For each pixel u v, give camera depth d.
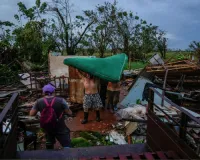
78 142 5.47
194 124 5.34
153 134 3.76
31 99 8.95
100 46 25.42
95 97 6.95
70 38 24.91
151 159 2.95
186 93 9.05
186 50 24.00
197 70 8.88
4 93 8.75
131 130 6.02
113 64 6.98
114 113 7.90
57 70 12.08
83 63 6.70
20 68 17.92
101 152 3.76
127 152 3.81
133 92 8.84
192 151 2.54
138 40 26.48
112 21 25.11
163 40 28.22
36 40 22.03
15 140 3.58
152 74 9.90
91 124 6.99
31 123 6.66
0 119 2.58
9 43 20.23
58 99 4.34
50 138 4.41
